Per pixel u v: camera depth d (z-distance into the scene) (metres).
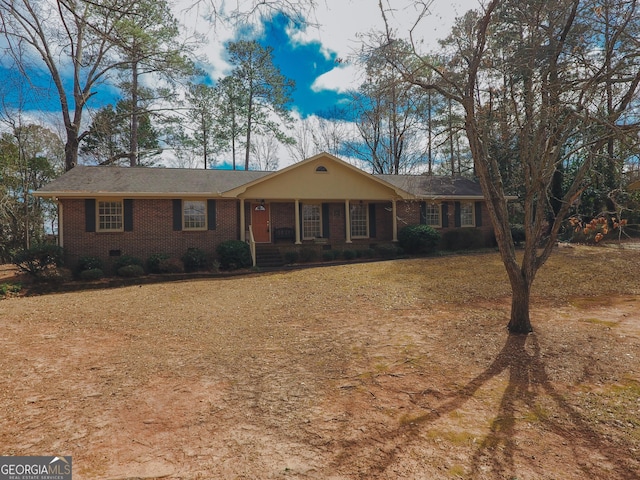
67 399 4.20
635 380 4.21
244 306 8.95
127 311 8.59
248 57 28.47
